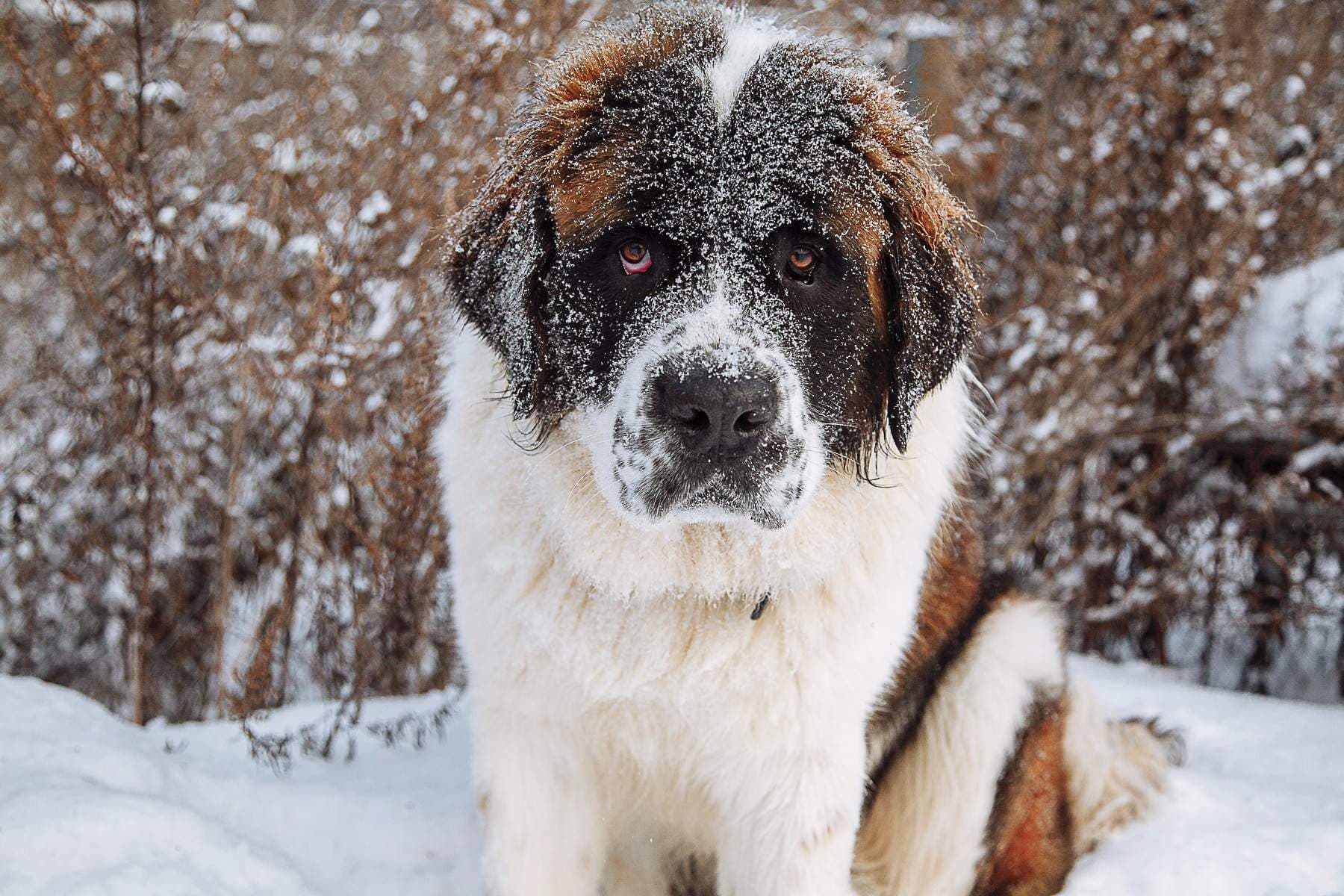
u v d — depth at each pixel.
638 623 0.98
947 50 1.95
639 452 0.91
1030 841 1.15
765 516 0.92
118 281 1.52
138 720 1.52
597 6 1.57
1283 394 1.90
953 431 1.07
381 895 1.08
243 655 1.60
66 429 1.63
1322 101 2.21
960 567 1.15
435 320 1.29
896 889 1.17
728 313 0.92
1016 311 1.91
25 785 1.05
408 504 1.39
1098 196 1.99
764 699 0.99
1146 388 2.03
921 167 1.01
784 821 1.01
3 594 1.65
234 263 1.47
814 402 0.96
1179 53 1.99
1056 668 1.17
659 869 1.13
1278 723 1.45
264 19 1.94
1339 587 1.92
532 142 0.99
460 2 1.59
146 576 1.51
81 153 1.40
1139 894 1.11
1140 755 1.24
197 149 1.71
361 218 1.41
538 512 0.98
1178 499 2.00
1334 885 1.10
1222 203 1.91
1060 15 2.12
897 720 1.15
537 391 0.97
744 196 0.93
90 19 1.45
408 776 1.27
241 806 1.14
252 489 1.62
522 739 1.01
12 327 1.82
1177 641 2.10
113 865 0.99
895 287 0.99
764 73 0.96
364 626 1.47
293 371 1.47
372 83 1.74
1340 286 1.96
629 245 0.95
